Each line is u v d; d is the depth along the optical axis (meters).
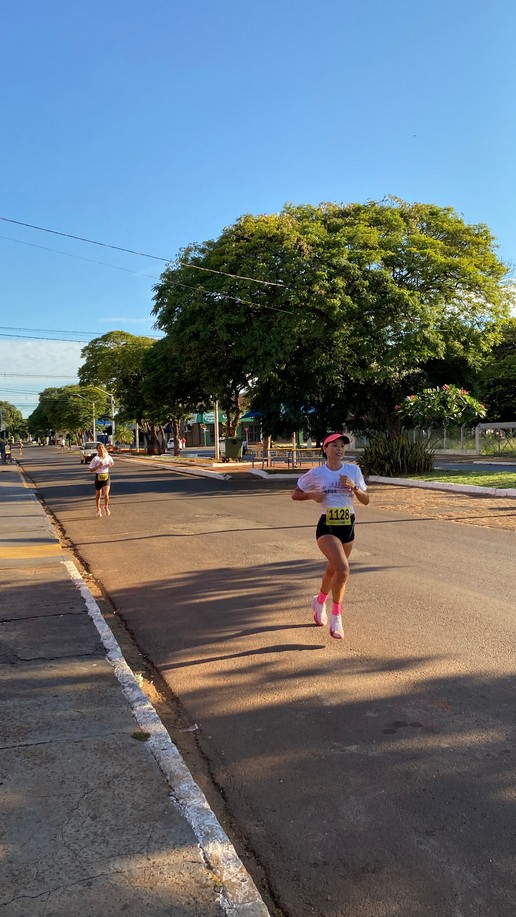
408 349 21.92
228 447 39.56
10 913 2.37
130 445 94.88
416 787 3.35
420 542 10.11
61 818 2.96
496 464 29.41
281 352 21.22
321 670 4.95
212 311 22.44
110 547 10.84
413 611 6.36
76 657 5.12
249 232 22.66
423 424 24.83
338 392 27.19
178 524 13.18
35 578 8.05
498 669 4.85
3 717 4.03
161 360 37.84
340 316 20.92
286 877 2.74
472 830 2.99
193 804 3.07
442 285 23.52
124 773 3.35
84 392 90.38
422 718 4.11
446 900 2.57
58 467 43.97
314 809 3.21
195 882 2.55
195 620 6.42
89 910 2.39
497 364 37.75
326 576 5.82
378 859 2.82
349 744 3.82
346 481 5.61
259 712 4.29
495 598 6.75
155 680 4.96
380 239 23.16
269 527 12.24
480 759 3.60
